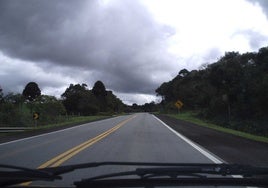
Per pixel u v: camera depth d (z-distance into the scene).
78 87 142.25
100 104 157.12
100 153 17.08
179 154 17.20
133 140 23.86
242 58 77.44
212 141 24.27
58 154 16.59
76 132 31.62
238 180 5.36
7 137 26.59
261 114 60.56
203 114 77.38
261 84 62.66
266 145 21.86
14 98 50.25
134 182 5.18
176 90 135.50
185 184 5.25
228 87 74.88
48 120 53.16
